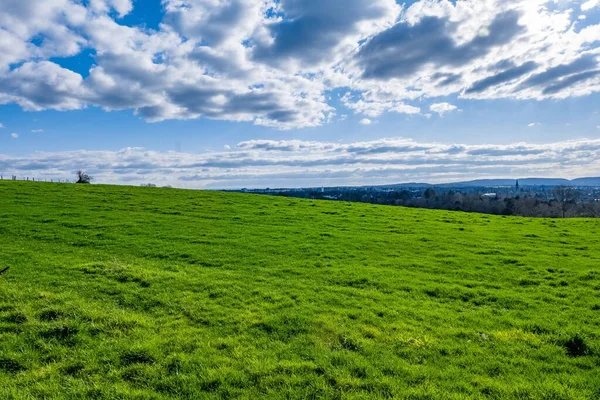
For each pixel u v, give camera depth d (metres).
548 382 9.52
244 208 40.81
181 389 9.05
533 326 13.05
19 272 16.75
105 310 13.14
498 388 9.20
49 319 12.24
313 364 10.11
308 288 16.70
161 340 11.23
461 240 28.73
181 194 48.47
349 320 13.15
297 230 30.28
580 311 14.59
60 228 26.61
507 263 22.27
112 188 49.75
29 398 8.50
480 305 15.46
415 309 14.50
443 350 11.20
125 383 9.21
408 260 22.36
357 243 26.45
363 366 10.07
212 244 24.45
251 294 15.66
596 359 10.74
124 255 21.03
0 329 11.47
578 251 25.88
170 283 16.33
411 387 9.21
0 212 30.88
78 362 10.02
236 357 10.49
